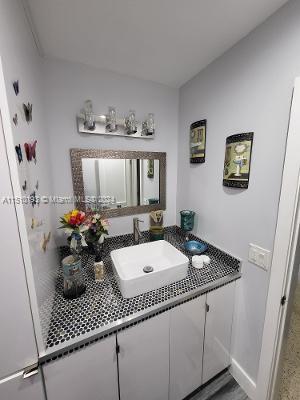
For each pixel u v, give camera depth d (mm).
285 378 1286
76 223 1020
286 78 825
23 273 584
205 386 1240
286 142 843
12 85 540
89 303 916
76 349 738
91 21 870
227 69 1101
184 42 1027
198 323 1059
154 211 1590
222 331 1180
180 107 1541
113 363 835
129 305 904
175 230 1747
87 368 777
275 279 950
